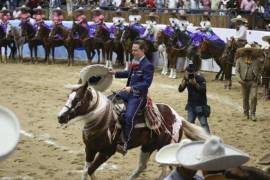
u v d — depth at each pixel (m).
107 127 12.81
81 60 43.06
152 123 13.24
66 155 17.33
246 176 7.02
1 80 32.28
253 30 37.31
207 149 6.68
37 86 30.17
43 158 17.02
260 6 41.16
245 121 22.91
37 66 39.44
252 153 17.95
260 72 23.72
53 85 30.59
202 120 17.22
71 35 39.38
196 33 34.66
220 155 6.64
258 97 28.58
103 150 13.02
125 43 37.38
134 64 13.36
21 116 22.80
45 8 49.81
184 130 13.53
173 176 7.69
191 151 7.01
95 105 12.67
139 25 38.28
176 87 30.81
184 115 23.67
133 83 13.32
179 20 35.88
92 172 13.18
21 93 28.05
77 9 46.81
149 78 13.10
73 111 12.45
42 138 19.34
